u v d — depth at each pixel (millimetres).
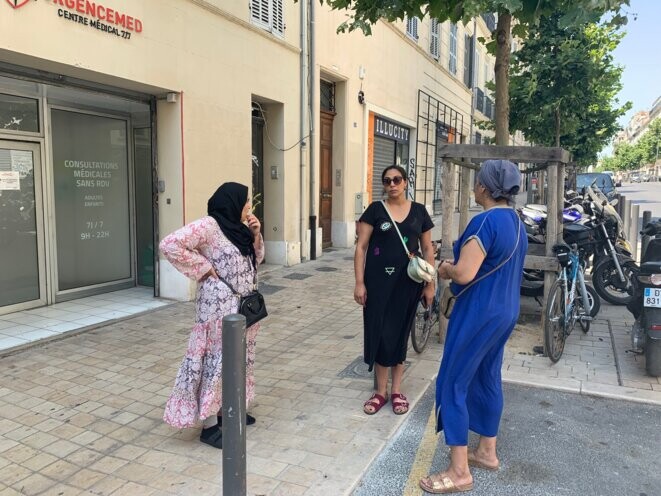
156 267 7090
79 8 5297
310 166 10086
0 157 5898
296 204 9766
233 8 7547
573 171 13594
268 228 9594
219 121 7406
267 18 8391
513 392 4223
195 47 6879
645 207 24469
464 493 2875
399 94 14203
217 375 3199
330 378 4473
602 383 4344
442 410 2914
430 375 4535
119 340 5422
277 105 9125
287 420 3684
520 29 5809
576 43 9336
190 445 3352
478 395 3053
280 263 9570
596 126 13031
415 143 15773
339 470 3057
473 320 2799
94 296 7180
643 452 3316
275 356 5043
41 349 5117
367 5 5285
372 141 12898
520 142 34062
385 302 3697
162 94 6727
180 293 6984
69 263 6902
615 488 2926
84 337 5496
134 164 7562
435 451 3320
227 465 2346
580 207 7527
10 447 3314
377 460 3217
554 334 4781
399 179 3750
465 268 2756
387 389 4195
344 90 11258
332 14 10406
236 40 7688
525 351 5141
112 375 4500
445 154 5066
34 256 6430
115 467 3092
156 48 6266
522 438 3490
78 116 6797
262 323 6160
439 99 17938
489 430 3059
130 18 5875
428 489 2871
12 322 5891
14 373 4516
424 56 15977
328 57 10383
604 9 4090
